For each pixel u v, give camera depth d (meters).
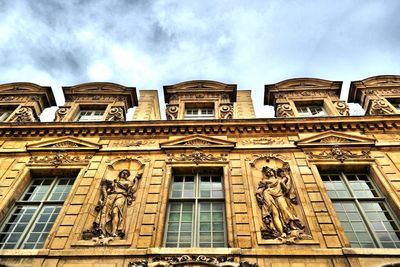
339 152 10.89
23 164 11.03
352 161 10.55
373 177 10.24
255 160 10.84
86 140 12.06
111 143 11.99
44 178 10.95
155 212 9.01
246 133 12.26
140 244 8.06
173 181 10.59
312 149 11.16
